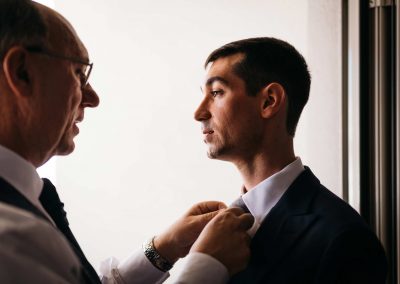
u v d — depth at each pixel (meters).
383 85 1.24
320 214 0.83
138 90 1.87
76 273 0.63
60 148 0.78
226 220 0.83
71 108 0.75
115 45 1.89
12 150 0.68
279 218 0.85
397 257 1.19
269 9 1.67
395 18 1.21
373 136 1.26
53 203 0.79
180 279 0.77
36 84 0.68
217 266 0.78
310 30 1.55
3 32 0.66
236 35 1.73
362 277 0.79
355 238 0.78
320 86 1.53
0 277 0.55
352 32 1.30
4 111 0.68
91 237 1.93
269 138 0.90
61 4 1.93
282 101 0.89
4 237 0.56
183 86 1.82
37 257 0.58
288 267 0.80
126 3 1.87
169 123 1.84
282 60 0.91
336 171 1.50
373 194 1.26
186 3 1.80
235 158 0.92
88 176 1.93
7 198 0.62
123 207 1.90
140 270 1.03
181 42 1.81
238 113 0.88
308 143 1.54
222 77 0.89
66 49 0.72
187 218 1.01
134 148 1.88
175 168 1.83
